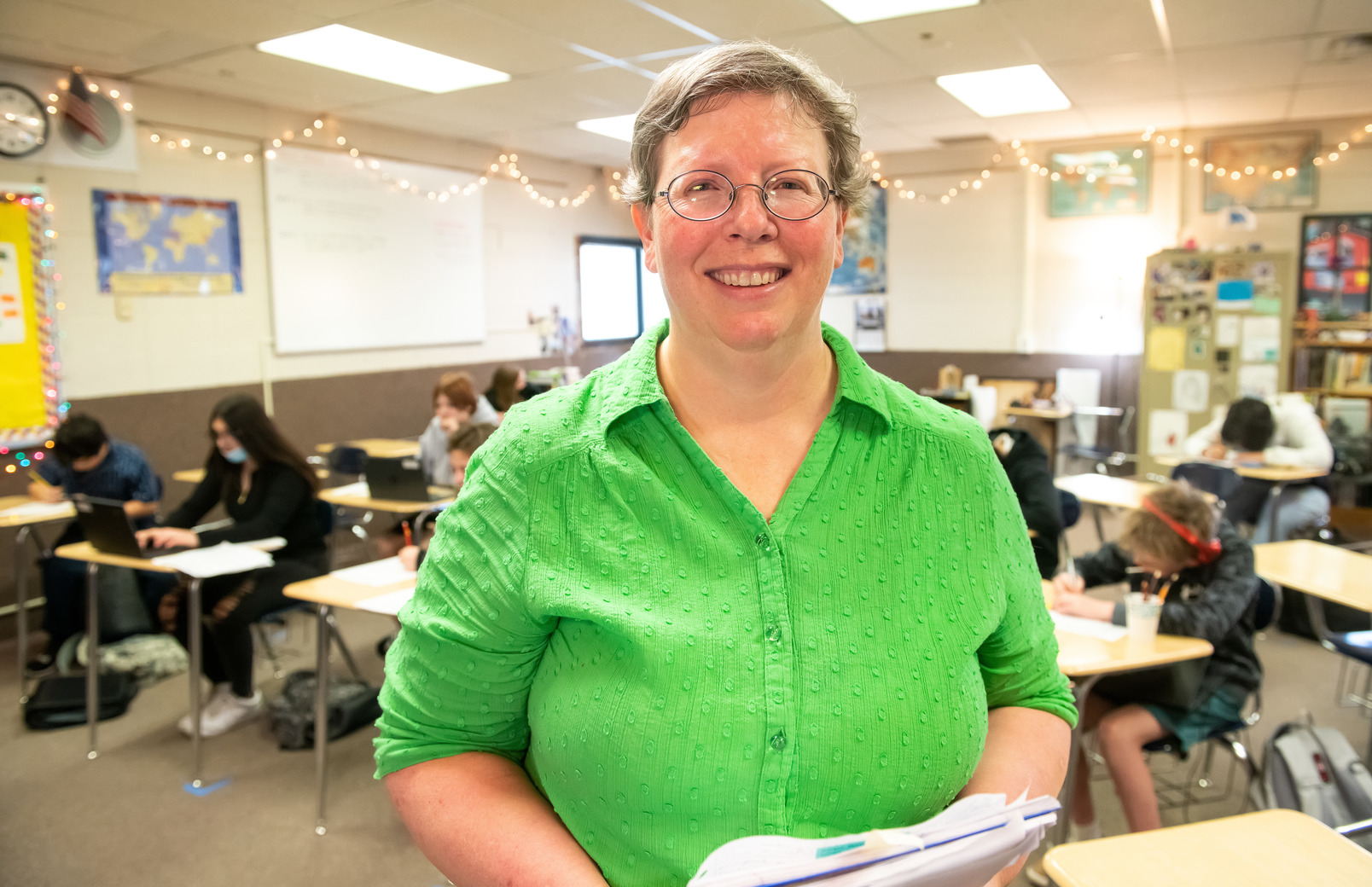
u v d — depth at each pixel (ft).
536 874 2.53
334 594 9.27
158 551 10.97
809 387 2.77
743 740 2.42
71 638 13.37
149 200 16.08
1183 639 8.08
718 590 2.52
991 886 2.73
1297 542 11.98
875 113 20.33
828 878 2.23
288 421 18.70
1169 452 18.56
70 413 15.24
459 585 2.69
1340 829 5.75
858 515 2.65
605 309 27.48
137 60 14.51
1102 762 10.52
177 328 16.71
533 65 15.25
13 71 14.12
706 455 2.61
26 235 14.47
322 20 12.75
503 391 19.15
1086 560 10.21
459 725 2.81
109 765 10.66
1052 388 24.36
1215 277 21.38
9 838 9.14
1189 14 13.51
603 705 2.50
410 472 13.61
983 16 13.51
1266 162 22.27
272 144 17.94
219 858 8.80
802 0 12.52
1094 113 20.70
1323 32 14.48
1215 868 4.44
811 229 2.52
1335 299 21.97
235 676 11.48
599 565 2.55
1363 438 19.84
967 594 2.71
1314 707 11.84
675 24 13.29
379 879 8.48
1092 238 24.38
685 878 2.49
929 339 26.68
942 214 26.08
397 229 20.62
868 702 2.49
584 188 26.27
